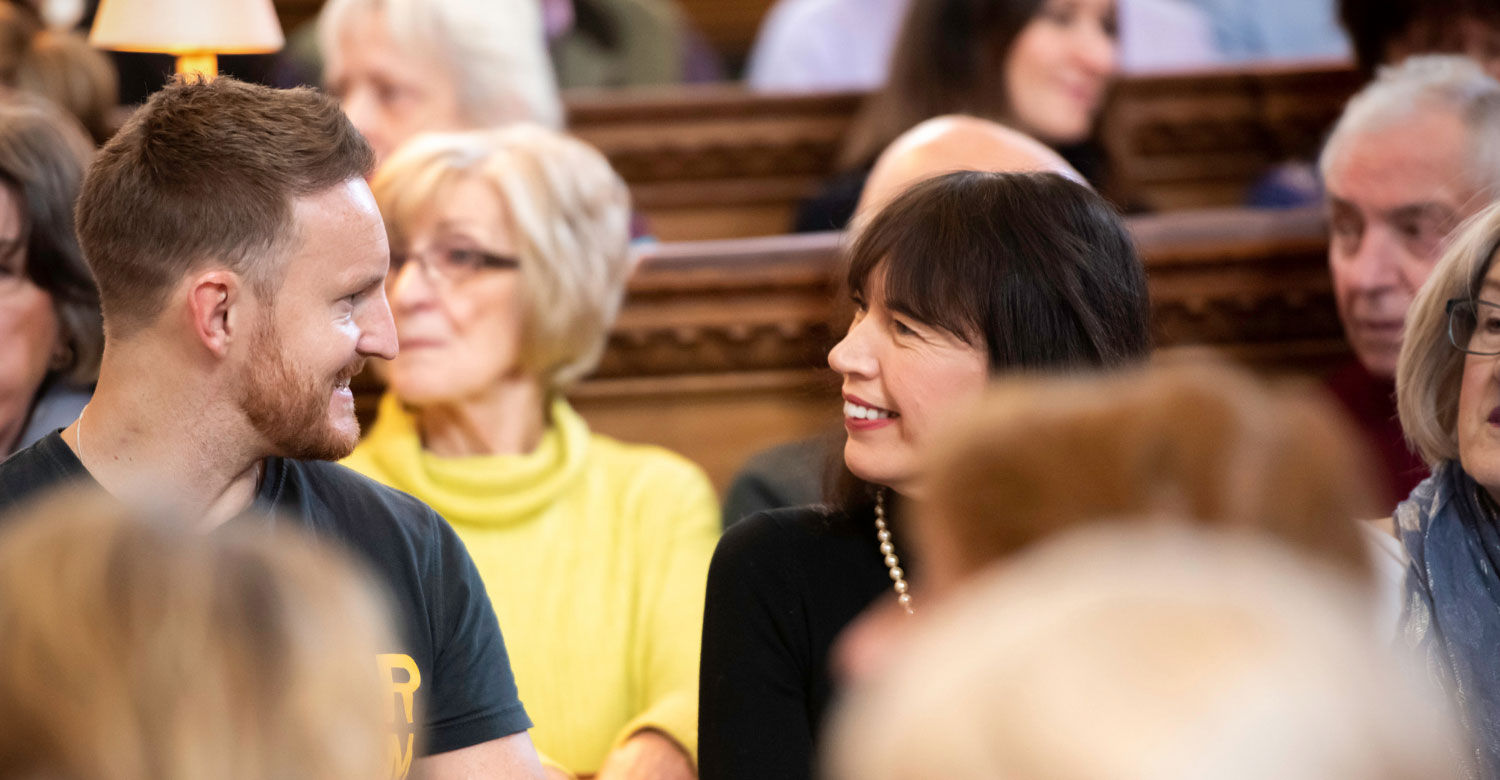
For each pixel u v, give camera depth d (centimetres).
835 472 278
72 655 111
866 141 533
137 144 232
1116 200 517
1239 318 463
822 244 452
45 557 118
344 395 246
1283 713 89
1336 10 512
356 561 253
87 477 235
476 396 370
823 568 269
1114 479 120
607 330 391
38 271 339
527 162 372
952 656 99
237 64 599
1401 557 278
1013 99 521
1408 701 96
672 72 759
